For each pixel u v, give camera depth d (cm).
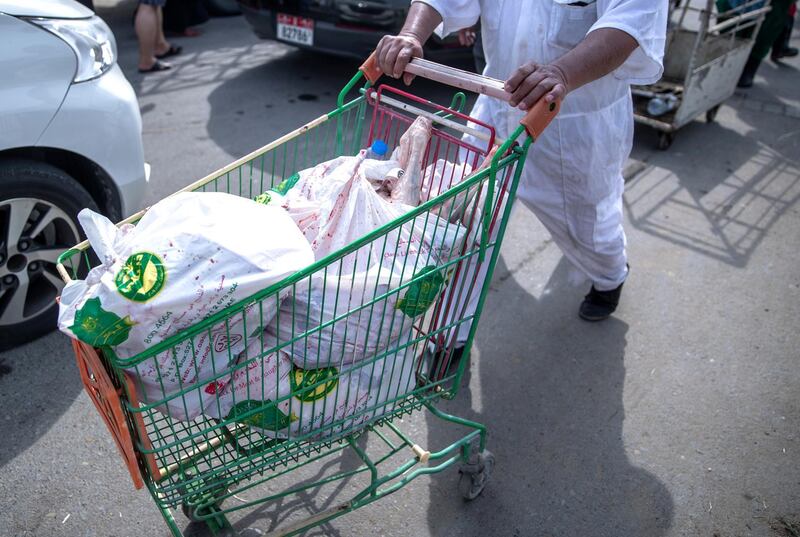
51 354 294
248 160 223
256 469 190
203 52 684
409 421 279
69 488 238
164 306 149
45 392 275
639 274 388
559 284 374
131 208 312
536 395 299
